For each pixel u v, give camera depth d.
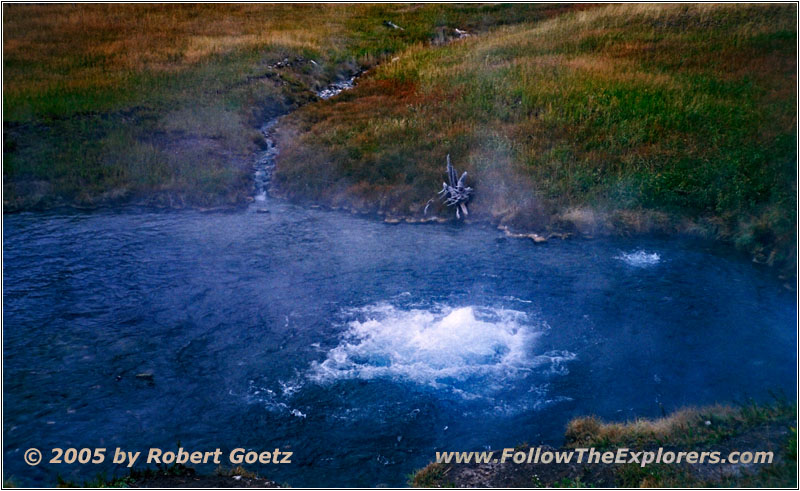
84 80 31.20
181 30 41.47
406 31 44.12
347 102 31.16
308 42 39.56
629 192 20.42
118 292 15.62
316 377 12.24
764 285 15.84
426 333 13.70
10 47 35.81
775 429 9.55
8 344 13.18
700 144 22.83
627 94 27.16
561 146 23.66
